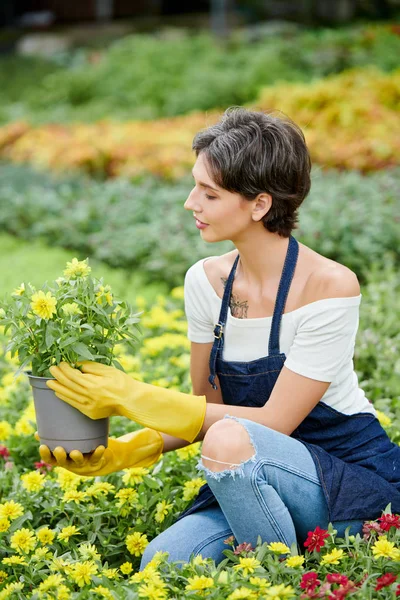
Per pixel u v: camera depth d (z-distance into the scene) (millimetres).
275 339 2566
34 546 2539
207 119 2752
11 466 3254
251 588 2146
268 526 2373
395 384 3875
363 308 4844
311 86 12211
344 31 17547
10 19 25359
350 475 2455
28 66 18766
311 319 2498
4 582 2492
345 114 10547
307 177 2572
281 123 2529
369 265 6305
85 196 8391
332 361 2508
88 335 2432
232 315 2674
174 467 3078
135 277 6438
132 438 2658
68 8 25953
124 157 9625
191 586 2158
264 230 2568
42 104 16328
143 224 7434
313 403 2523
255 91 14320
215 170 2473
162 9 26656
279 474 2381
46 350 2420
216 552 2486
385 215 6805
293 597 2139
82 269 2521
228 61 15938
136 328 2555
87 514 2754
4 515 2672
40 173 9734
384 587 2170
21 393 4008
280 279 2574
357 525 2475
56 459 2510
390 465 2596
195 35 20281
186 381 3939
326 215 6582
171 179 9008
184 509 2881
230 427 2369
